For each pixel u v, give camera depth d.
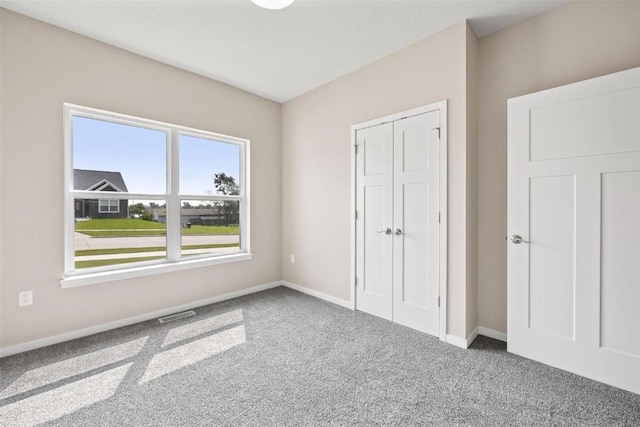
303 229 3.72
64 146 2.36
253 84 3.41
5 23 2.09
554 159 1.95
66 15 2.16
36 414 1.53
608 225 1.76
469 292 2.33
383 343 2.33
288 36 2.45
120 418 1.50
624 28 1.85
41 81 2.23
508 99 2.16
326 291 3.43
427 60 2.47
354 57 2.80
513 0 2.01
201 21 2.25
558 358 1.95
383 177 2.83
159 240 3.00
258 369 1.96
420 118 2.53
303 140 3.69
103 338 2.41
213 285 3.32
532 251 2.05
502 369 1.95
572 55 2.04
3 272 2.11
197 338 2.42
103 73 2.53
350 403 1.62
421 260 2.55
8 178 2.12
